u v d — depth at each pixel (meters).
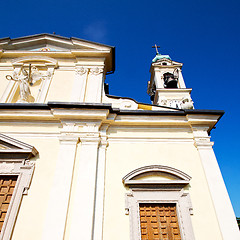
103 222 5.41
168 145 7.04
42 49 10.18
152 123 7.41
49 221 5.16
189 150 6.95
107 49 9.70
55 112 7.06
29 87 8.90
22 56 9.71
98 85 8.66
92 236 5.11
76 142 6.66
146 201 5.81
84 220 5.22
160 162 6.62
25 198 5.59
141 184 5.98
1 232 5.01
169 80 16.27
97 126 7.06
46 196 5.65
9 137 6.43
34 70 9.23
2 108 7.14
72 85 8.73
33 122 7.24
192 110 7.37
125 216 5.57
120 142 7.01
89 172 6.05
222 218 5.53
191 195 5.97
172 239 5.38
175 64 18.42
